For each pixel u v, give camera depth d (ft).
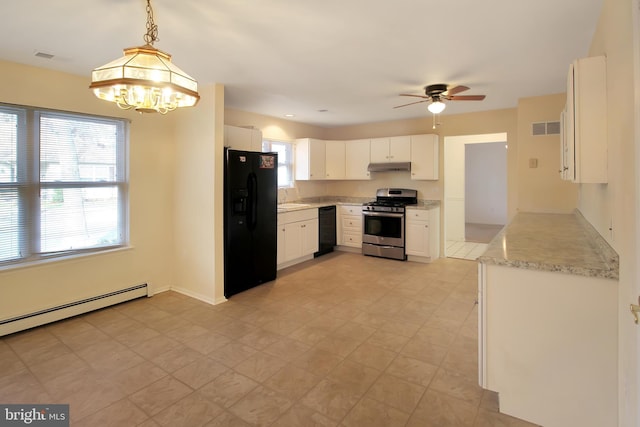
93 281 11.58
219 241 12.46
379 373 7.96
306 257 18.85
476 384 7.54
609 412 5.85
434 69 10.68
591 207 9.14
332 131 22.85
